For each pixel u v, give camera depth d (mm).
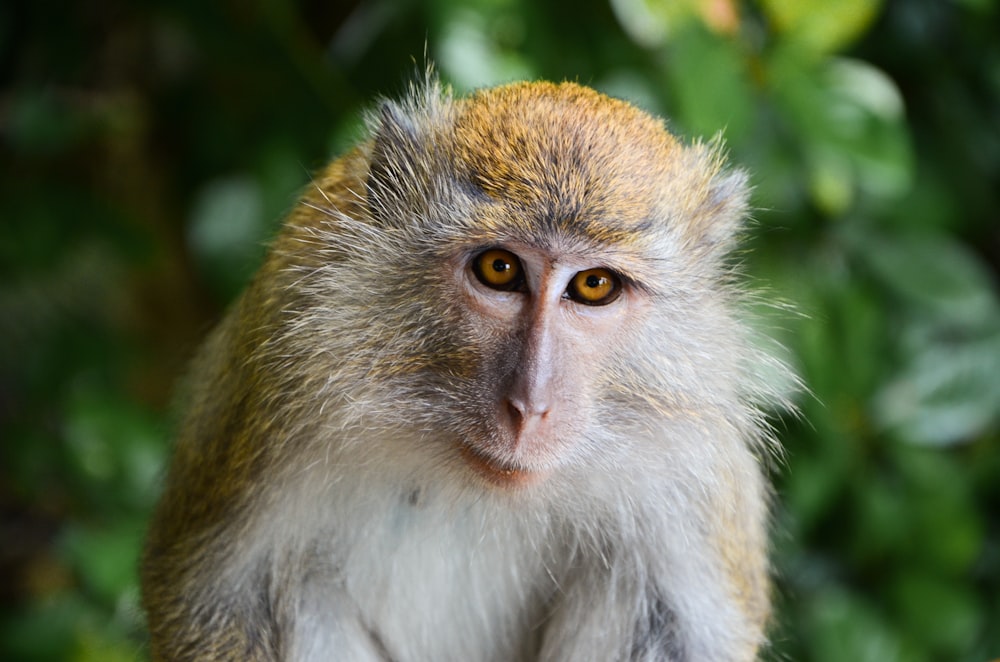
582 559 9102
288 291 8430
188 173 14703
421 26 12461
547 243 7727
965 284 12789
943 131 13867
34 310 15727
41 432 14875
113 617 13273
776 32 10852
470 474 8125
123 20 14547
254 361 8312
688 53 10320
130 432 13391
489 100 8633
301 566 8438
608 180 7852
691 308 8586
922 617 12656
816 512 12617
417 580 8656
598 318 8117
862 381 12508
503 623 9133
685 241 8508
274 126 12969
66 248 14234
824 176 11016
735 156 10992
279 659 8391
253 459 8227
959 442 13742
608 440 8312
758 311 11188
